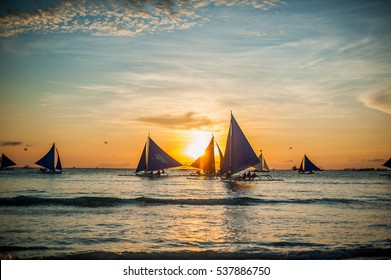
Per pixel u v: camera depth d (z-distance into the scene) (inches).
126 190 1902.1
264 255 534.0
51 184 2352.4
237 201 1250.0
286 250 576.7
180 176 3496.6
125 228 737.6
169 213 961.5
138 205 1120.2
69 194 1631.4
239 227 759.7
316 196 1594.5
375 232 718.5
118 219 850.1
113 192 1764.3
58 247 583.5
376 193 1802.4
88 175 4156.0
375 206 1170.0
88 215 911.0
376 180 3459.6
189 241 631.2
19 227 734.5
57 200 1131.3
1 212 951.6
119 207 1073.5
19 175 3489.2
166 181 2847.0
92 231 703.7
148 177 3127.5
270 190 1963.6
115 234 679.1
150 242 622.2
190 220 844.6
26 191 1790.1
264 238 658.2
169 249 578.9
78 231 701.9
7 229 713.6
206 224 792.3
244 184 2396.7
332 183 2822.3
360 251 557.9
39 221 809.5
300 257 538.0
